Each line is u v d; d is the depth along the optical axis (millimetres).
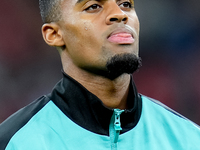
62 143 5551
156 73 23391
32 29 22188
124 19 5648
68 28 5906
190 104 22812
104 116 5707
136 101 6039
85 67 5824
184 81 23250
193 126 6379
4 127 5988
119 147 5668
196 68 23422
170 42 23859
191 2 24109
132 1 6133
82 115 5801
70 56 6074
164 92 22938
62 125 5754
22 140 5547
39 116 5938
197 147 6020
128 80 6035
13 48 21609
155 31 23891
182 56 23656
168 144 5945
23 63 21406
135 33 5762
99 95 5918
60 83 6367
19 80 21031
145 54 23703
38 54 21750
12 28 21969
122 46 5512
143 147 5793
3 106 20141
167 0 24109
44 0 6430
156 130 6066
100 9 5742
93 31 5629
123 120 5844
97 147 5570
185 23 24016
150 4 24031
